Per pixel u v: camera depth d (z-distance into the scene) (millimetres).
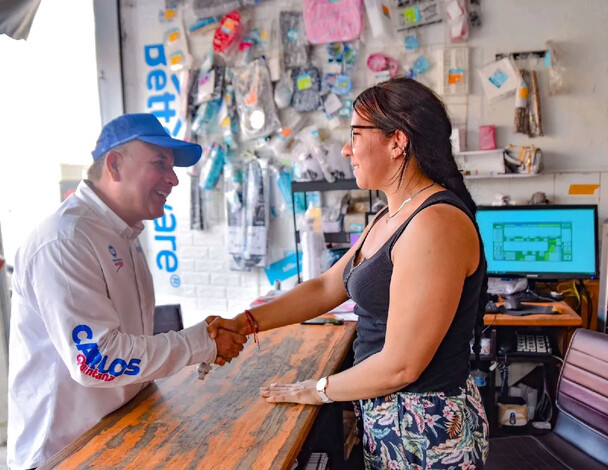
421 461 1105
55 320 1146
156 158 1340
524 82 2676
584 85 2664
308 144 3000
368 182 1179
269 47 3035
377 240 1191
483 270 1099
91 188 1351
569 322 2164
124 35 3305
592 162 2705
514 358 2332
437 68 2822
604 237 2389
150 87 3316
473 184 2840
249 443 1061
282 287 3213
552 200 2771
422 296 1008
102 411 1281
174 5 3184
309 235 2729
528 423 2473
